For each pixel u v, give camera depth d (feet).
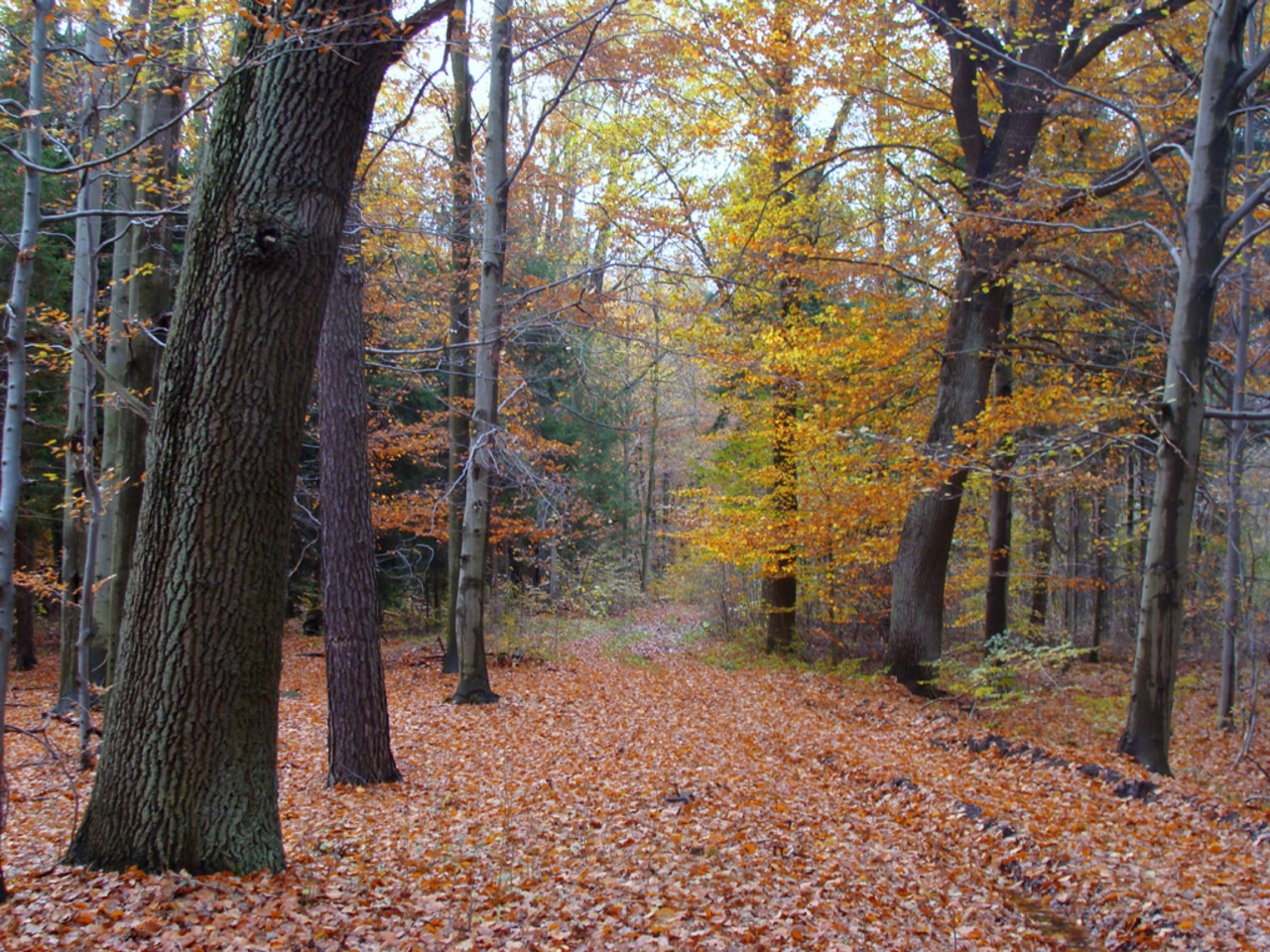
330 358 25.41
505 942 12.78
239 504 13.47
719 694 41.14
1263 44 37.01
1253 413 28.27
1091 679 52.26
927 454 37.04
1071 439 32.48
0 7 19.95
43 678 49.24
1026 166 37.91
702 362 38.01
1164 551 28.12
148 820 13.51
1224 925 14.79
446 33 25.57
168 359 13.64
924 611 43.65
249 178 13.19
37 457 47.55
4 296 40.14
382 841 18.16
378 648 25.14
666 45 37.17
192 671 13.46
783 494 50.26
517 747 28.99
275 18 12.53
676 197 36.29
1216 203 27.71
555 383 60.23
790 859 17.95
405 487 65.72
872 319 43.65
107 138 27.58
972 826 20.38
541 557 88.33
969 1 37.45
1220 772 32.42
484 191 36.94
